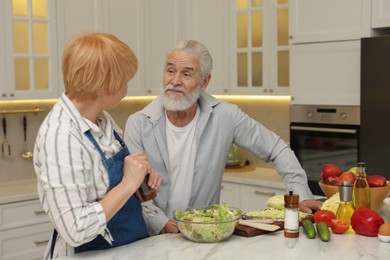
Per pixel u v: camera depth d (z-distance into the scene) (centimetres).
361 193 215
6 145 434
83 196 172
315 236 199
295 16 400
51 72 412
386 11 357
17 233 379
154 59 470
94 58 172
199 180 258
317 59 392
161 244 195
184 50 243
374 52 351
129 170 182
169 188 256
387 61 346
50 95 412
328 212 211
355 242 194
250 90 445
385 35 367
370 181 228
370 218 200
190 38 478
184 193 257
